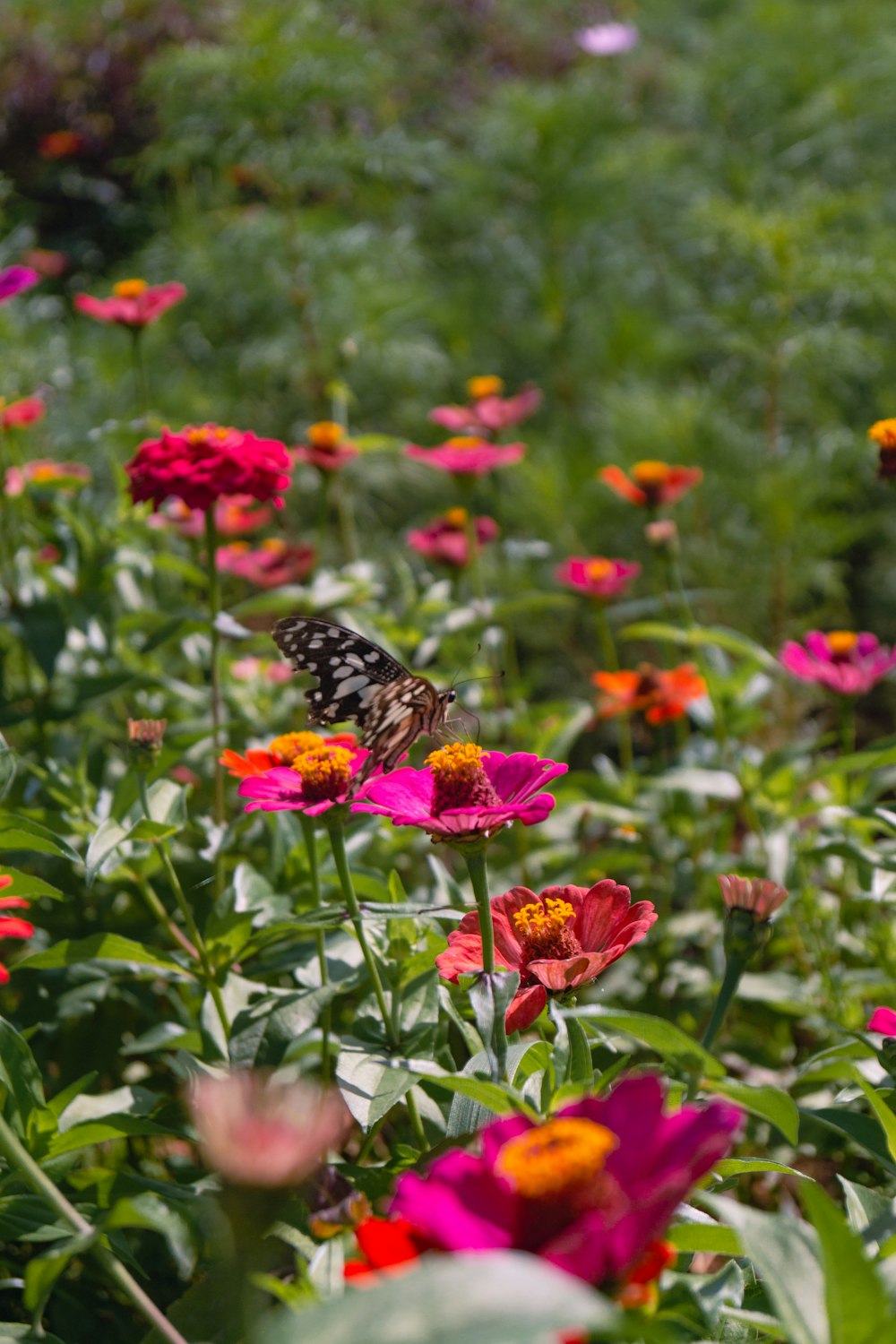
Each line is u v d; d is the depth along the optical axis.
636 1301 0.74
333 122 2.33
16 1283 1.04
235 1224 0.61
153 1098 1.11
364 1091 1.03
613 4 3.18
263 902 1.15
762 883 1.00
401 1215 0.75
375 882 1.18
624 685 1.41
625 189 2.22
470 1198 0.70
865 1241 0.96
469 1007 1.10
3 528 1.38
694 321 2.17
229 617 1.28
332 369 1.94
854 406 1.95
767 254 1.74
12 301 1.90
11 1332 0.95
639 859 1.35
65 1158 1.02
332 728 1.37
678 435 1.79
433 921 1.10
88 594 1.36
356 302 1.97
